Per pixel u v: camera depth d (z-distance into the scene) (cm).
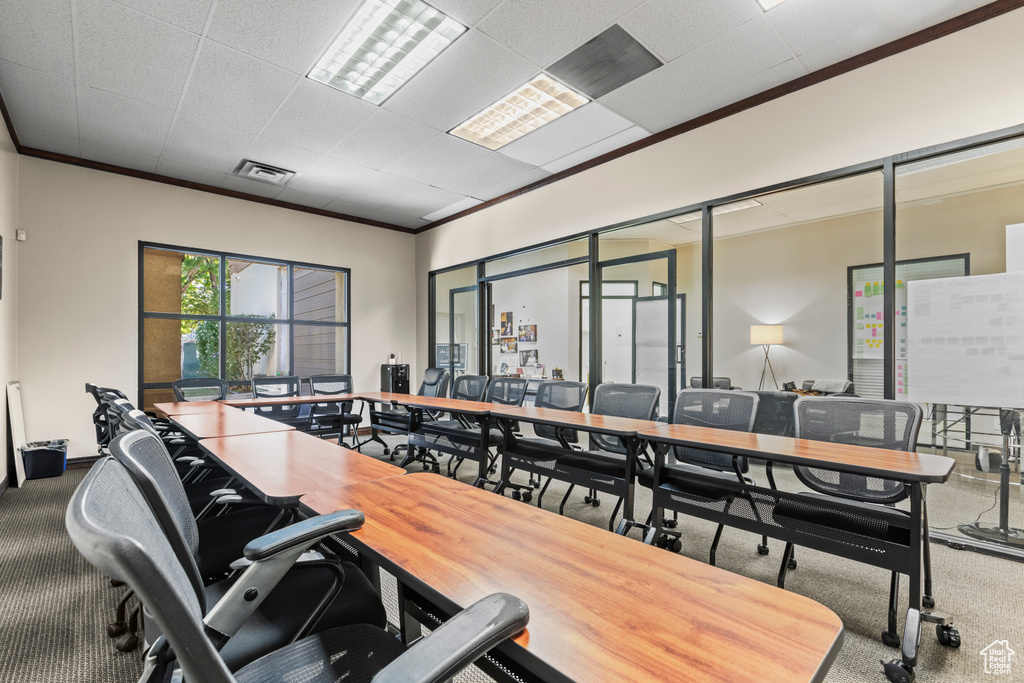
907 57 286
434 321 698
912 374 291
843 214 511
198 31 277
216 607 91
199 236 527
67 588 225
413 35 288
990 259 332
